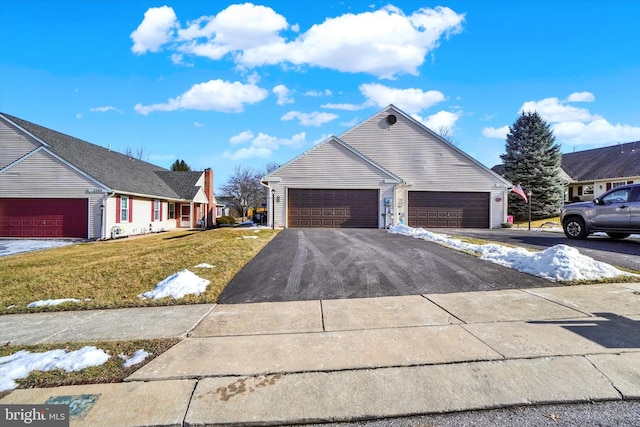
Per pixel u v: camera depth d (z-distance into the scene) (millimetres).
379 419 2564
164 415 2609
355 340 3789
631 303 4777
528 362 3219
